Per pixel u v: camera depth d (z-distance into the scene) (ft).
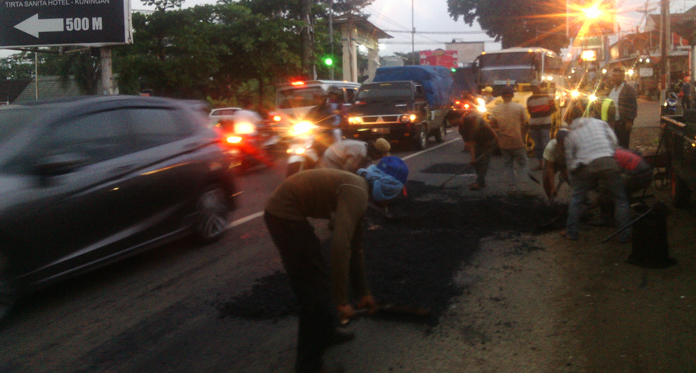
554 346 12.30
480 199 27.48
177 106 20.57
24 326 14.08
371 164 22.86
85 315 14.67
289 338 13.03
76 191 15.37
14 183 14.26
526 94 48.26
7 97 167.43
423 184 31.83
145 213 17.67
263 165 42.47
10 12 61.11
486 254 18.80
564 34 155.02
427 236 20.84
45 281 14.84
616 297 14.75
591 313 13.85
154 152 18.35
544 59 65.26
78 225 15.48
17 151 14.90
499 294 15.31
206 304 15.17
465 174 35.99
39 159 14.97
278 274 17.24
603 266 17.20
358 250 11.41
